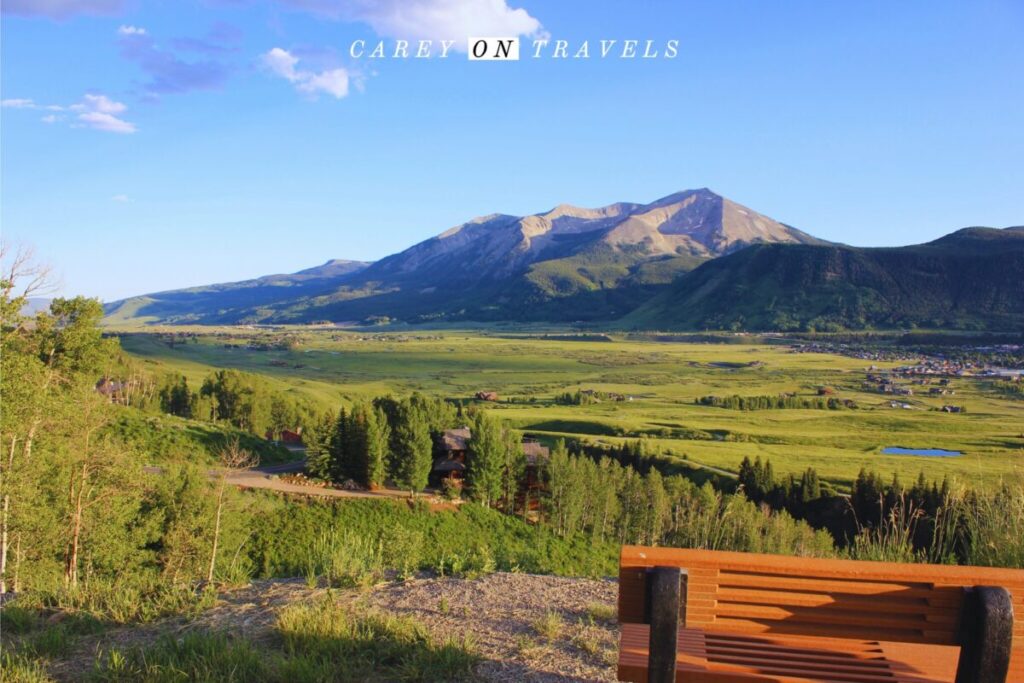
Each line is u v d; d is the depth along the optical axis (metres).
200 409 99.44
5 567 22.06
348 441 65.81
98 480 25.56
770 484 89.12
